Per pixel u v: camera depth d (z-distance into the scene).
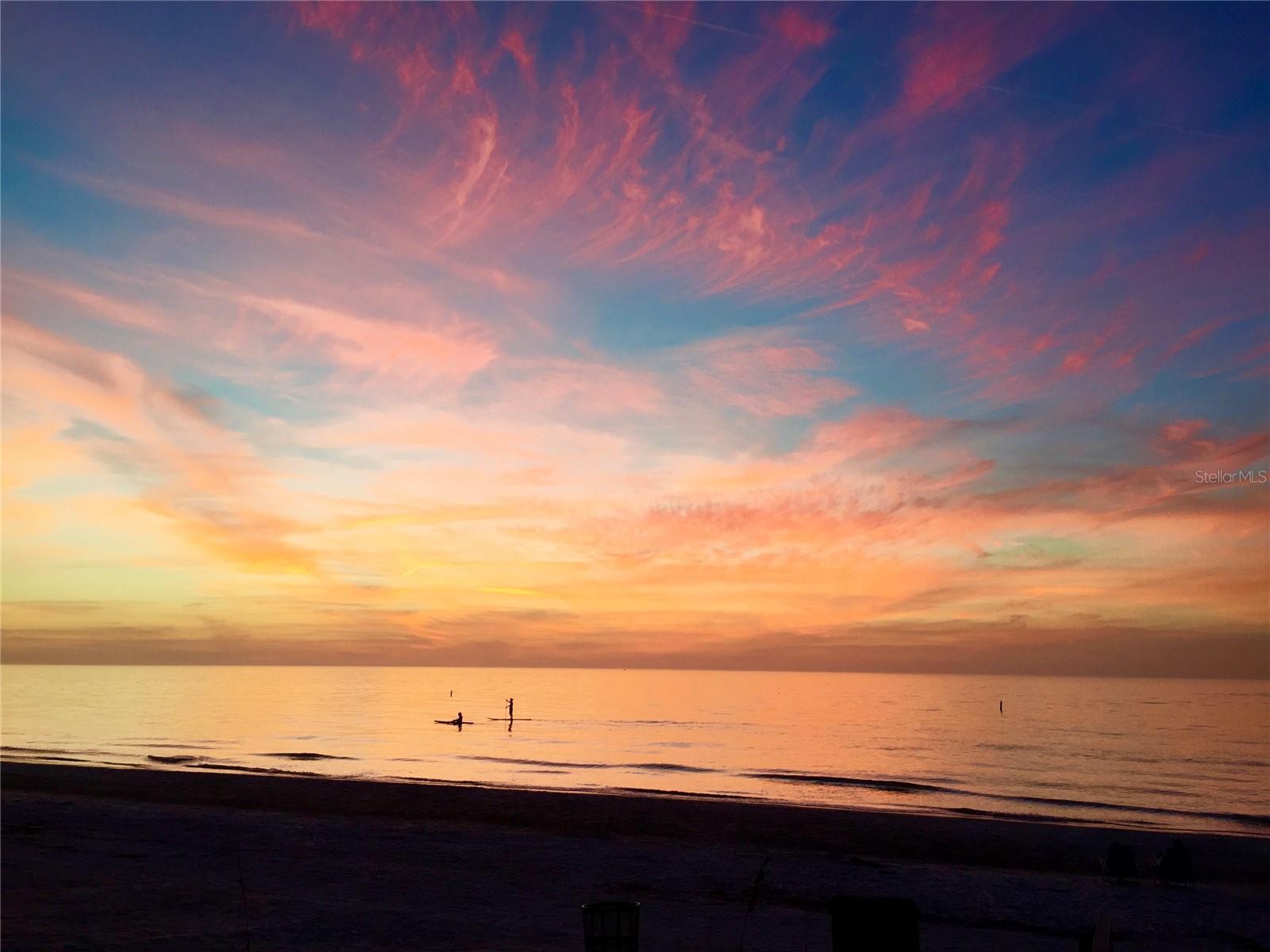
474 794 30.34
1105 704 172.88
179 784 31.92
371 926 13.30
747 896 16.45
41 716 92.06
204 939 12.16
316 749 57.84
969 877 19.03
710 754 61.47
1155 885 19.09
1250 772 57.59
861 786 44.03
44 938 11.95
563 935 13.05
